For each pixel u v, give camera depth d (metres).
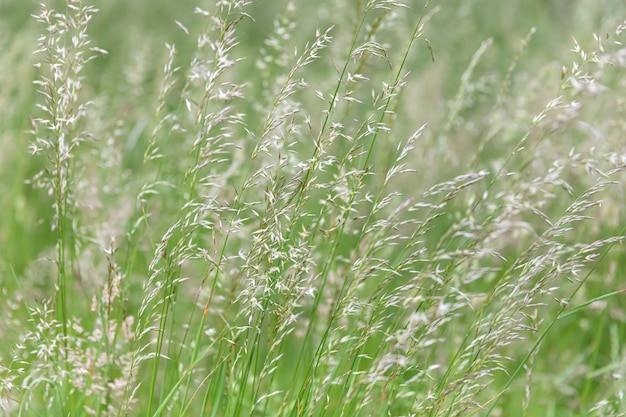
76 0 4.71
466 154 8.16
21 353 5.60
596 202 4.15
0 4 12.33
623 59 4.40
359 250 5.62
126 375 4.99
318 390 4.23
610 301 6.54
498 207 4.29
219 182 6.27
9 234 7.63
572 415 6.00
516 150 4.41
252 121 7.90
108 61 11.45
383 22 5.57
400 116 9.02
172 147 8.04
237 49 11.20
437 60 10.99
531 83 7.69
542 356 6.72
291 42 10.44
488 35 13.26
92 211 6.76
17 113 9.27
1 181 8.52
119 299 5.14
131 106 9.02
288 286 4.25
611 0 8.56
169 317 5.90
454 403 4.23
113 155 6.89
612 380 6.02
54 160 4.84
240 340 5.02
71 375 4.81
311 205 6.78
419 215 7.28
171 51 5.10
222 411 4.91
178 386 4.88
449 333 6.35
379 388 5.29
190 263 6.60
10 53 9.26
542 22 12.84
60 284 4.88
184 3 13.07
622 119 6.34
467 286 6.48
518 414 6.21
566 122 4.48
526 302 4.20
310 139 7.76
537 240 4.21
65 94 4.70
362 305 4.28
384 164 6.45
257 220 6.13
